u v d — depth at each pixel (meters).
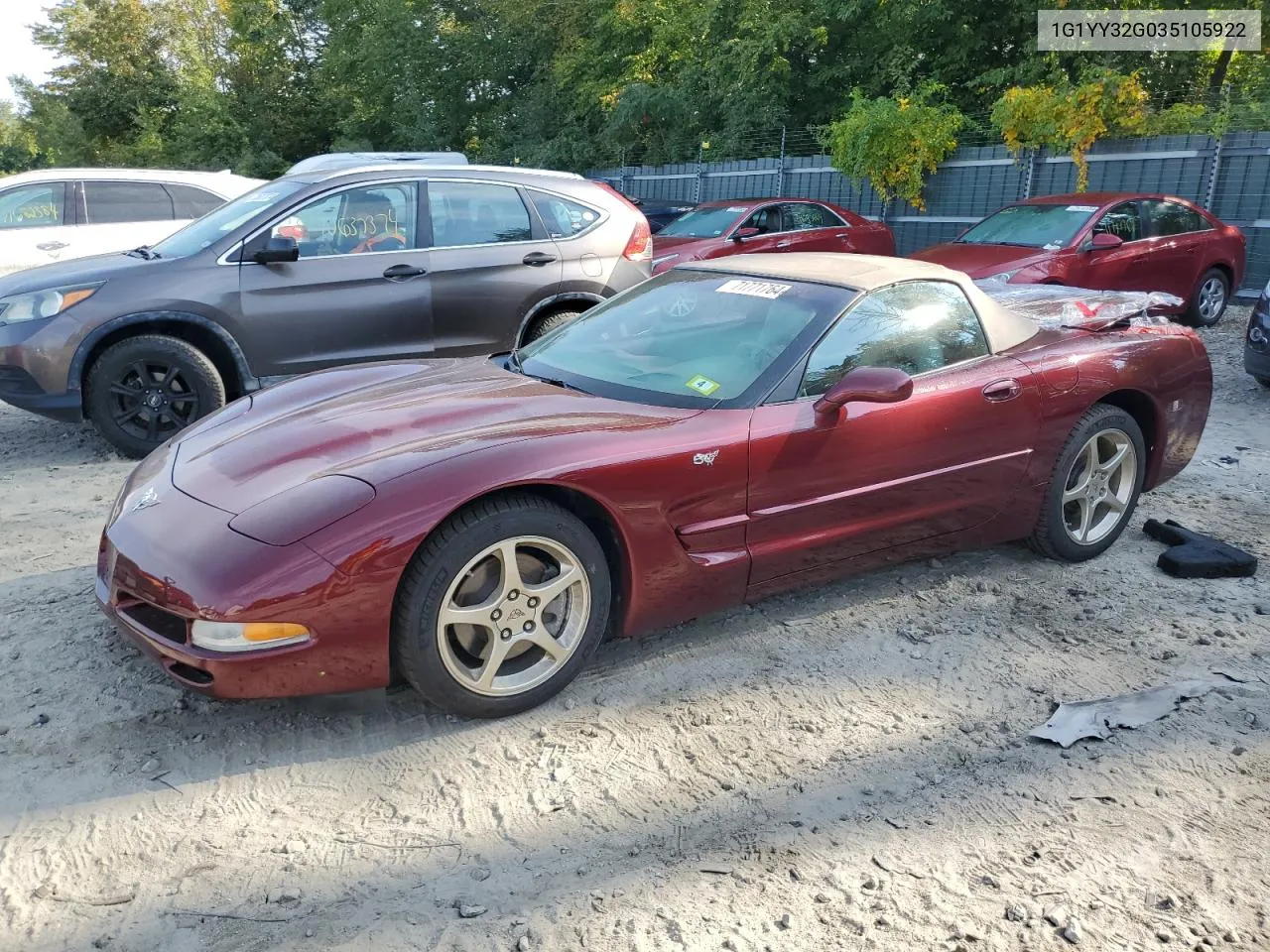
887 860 2.53
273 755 2.93
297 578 2.71
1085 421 4.36
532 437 3.12
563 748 3.00
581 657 3.23
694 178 20.58
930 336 4.00
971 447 3.98
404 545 2.79
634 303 4.29
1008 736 3.12
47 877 2.42
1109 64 16.03
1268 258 12.25
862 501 3.72
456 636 3.02
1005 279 9.26
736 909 2.34
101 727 3.04
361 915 2.31
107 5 37.09
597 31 25.48
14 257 9.55
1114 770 2.94
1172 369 4.68
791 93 20.92
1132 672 3.54
